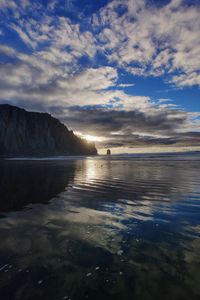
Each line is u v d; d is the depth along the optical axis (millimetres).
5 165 50625
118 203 12641
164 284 4996
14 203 12703
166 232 8109
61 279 5180
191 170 34250
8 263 5879
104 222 9281
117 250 6668
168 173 29766
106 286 4934
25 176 26375
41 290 4789
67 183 20656
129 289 4832
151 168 39469
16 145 179750
